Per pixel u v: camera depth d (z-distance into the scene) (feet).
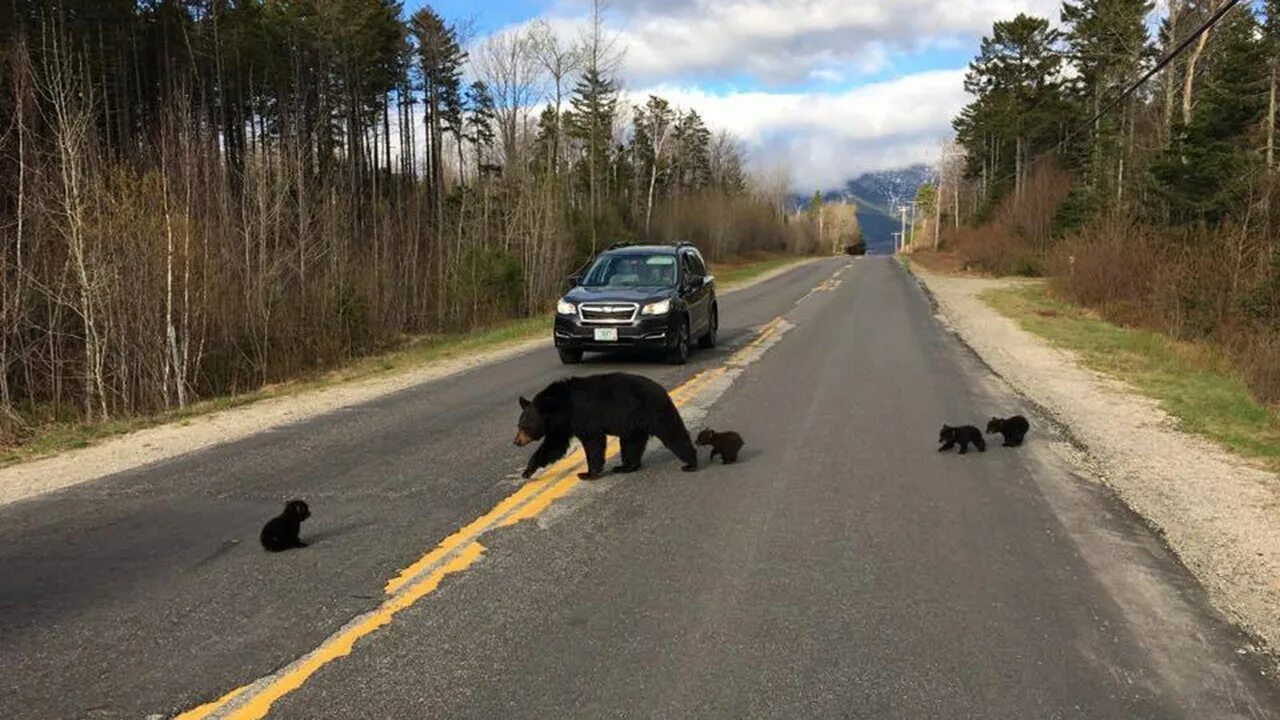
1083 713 11.57
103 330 43.34
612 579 16.22
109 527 19.62
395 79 163.12
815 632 13.98
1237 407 34.81
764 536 18.69
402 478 23.59
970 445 27.09
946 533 18.92
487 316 86.94
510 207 101.55
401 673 12.62
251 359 54.54
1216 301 61.21
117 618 14.58
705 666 12.84
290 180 61.87
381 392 39.22
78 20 91.56
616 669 12.75
